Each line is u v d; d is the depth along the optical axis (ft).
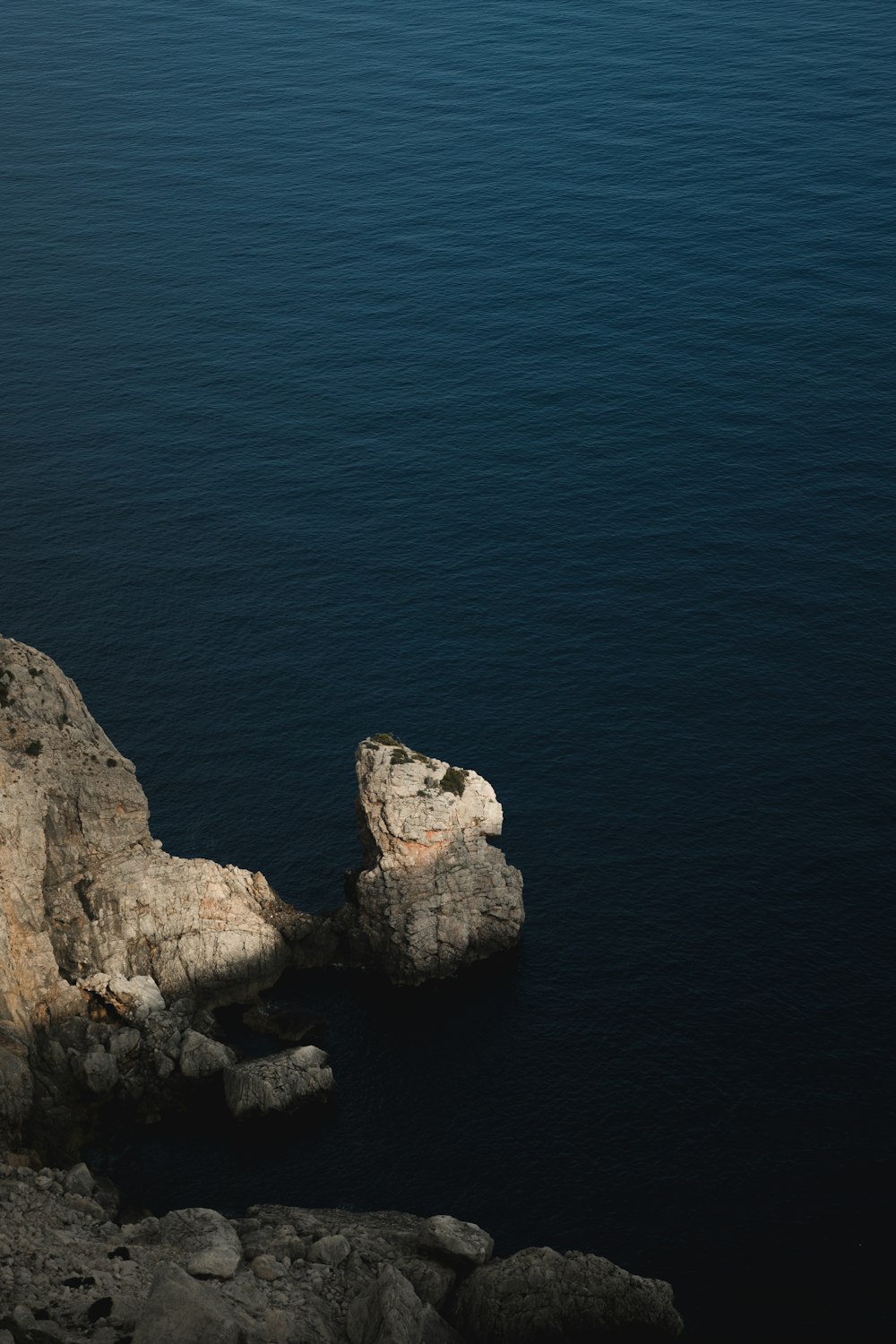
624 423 561.43
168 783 403.13
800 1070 315.58
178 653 452.35
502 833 380.99
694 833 379.55
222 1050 319.88
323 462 547.49
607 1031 328.29
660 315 633.20
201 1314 215.92
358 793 363.97
